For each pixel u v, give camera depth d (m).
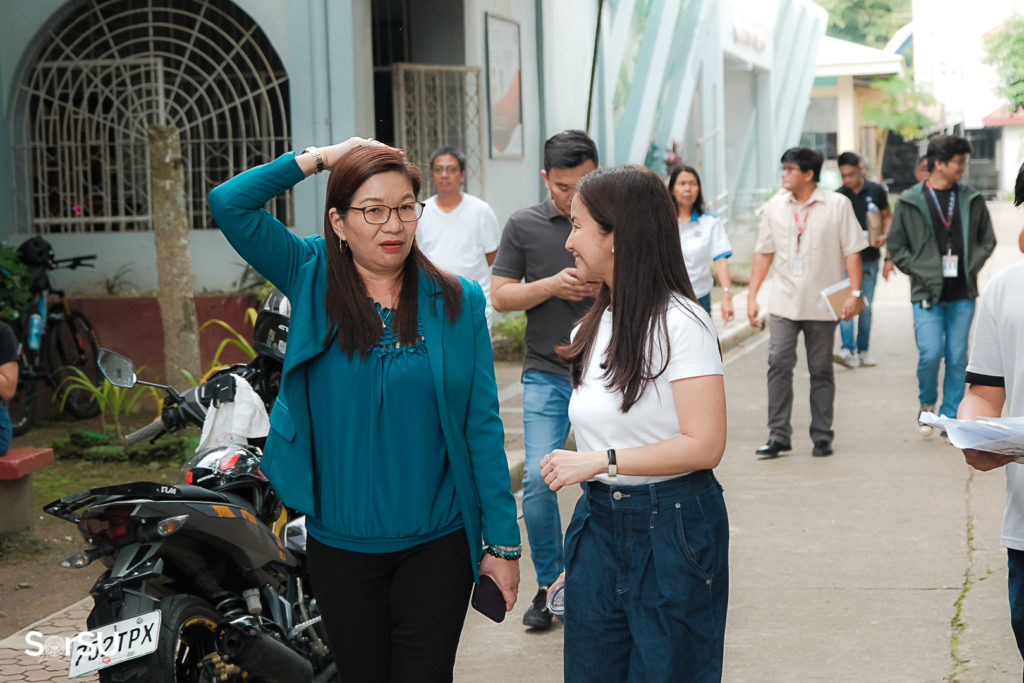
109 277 11.48
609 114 18.20
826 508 7.16
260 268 3.26
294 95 11.34
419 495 3.21
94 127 11.55
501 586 3.31
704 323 3.03
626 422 3.06
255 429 4.23
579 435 3.20
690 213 9.35
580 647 3.19
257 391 4.39
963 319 8.72
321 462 3.25
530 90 15.28
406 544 3.23
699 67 24.11
